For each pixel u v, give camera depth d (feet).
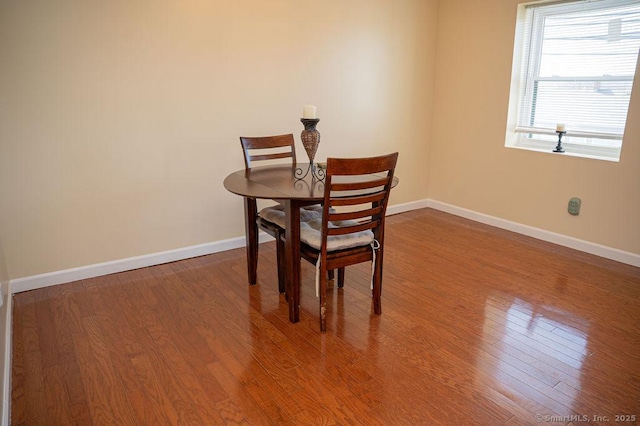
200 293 9.16
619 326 7.84
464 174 14.11
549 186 11.87
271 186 7.86
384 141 13.88
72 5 8.57
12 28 8.14
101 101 9.23
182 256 10.94
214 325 7.95
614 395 6.13
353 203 7.22
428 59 14.15
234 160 11.19
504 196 13.06
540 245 11.80
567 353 7.09
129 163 9.82
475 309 8.47
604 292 9.10
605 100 10.89
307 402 6.03
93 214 9.64
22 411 5.84
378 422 5.68
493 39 12.56
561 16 11.43
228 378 6.52
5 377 6.06
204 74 10.27
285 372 6.66
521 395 6.14
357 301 8.82
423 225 13.53
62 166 9.11
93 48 8.93
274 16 10.89
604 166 10.68
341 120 12.76
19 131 8.57
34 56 8.42
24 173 8.79
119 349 7.22
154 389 6.29
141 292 9.20
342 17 11.99
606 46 10.68
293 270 7.73
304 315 8.28
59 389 6.27
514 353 7.10
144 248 10.42
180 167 10.46
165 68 9.77
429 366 6.79
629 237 10.47
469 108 13.58
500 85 12.62
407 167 14.67
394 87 13.60
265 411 5.87
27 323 7.98
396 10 12.99
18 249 9.02
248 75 10.86
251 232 9.17
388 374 6.61
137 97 9.60
